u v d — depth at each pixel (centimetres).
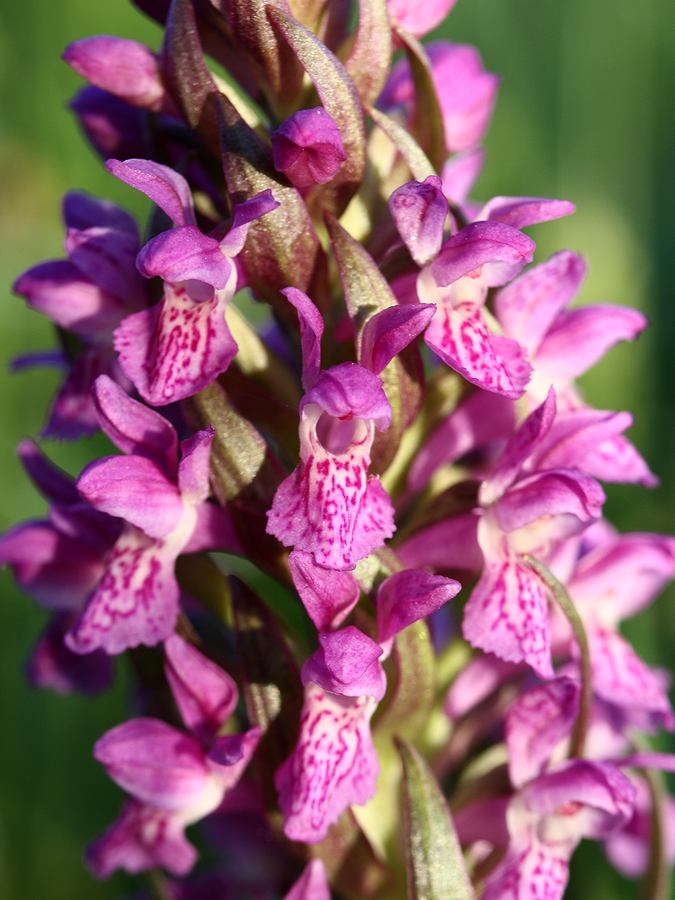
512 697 12
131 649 12
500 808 12
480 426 12
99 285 12
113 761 11
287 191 11
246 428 11
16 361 14
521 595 11
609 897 16
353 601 11
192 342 11
